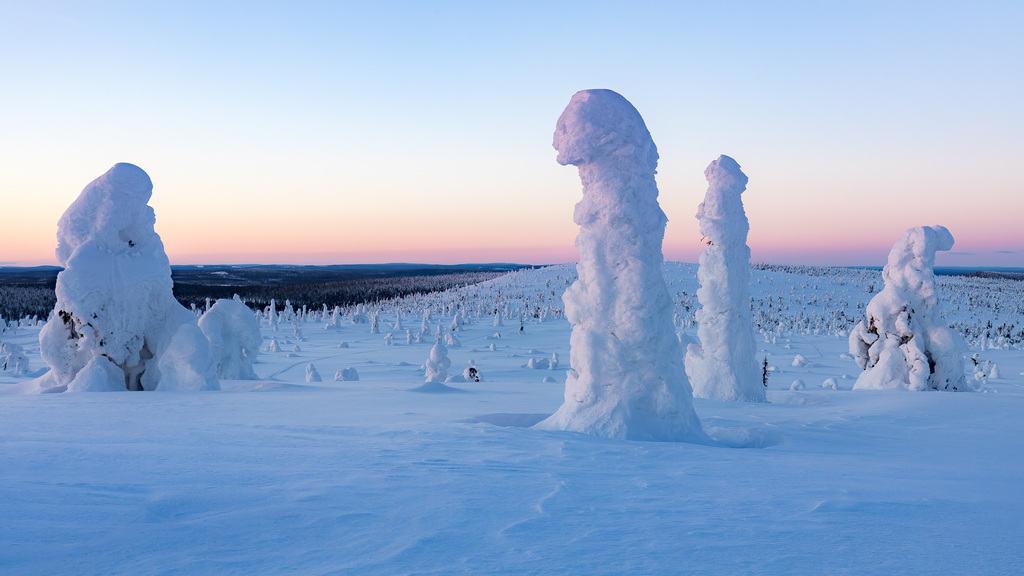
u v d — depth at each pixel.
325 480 6.25
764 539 4.48
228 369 30.23
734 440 12.02
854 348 27.61
